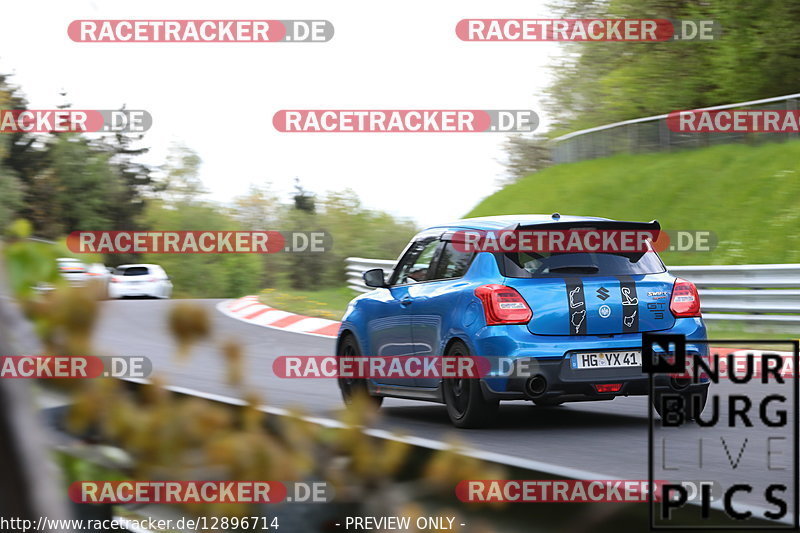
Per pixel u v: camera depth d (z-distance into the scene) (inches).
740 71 4023.1
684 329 927.0
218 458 201.9
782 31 3858.3
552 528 249.0
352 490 219.3
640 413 1029.8
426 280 1019.9
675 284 940.6
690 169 2854.3
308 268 5216.5
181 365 189.5
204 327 190.7
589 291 916.0
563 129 5310.0
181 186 5477.4
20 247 176.1
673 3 4229.8
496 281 924.0
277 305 2608.3
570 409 1074.1
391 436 242.1
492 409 928.3
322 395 1158.3
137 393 197.2
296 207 5319.9
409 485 227.0
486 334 909.2
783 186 2454.5
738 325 1846.7
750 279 1820.9
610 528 248.2
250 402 205.5
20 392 157.9
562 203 3211.1
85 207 5014.8
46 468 158.2
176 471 201.5
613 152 3348.9
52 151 4891.7
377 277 1071.6
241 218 5418.3
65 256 177.8
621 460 757.9
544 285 916.0
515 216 994.1
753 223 2410.2
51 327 170.9
